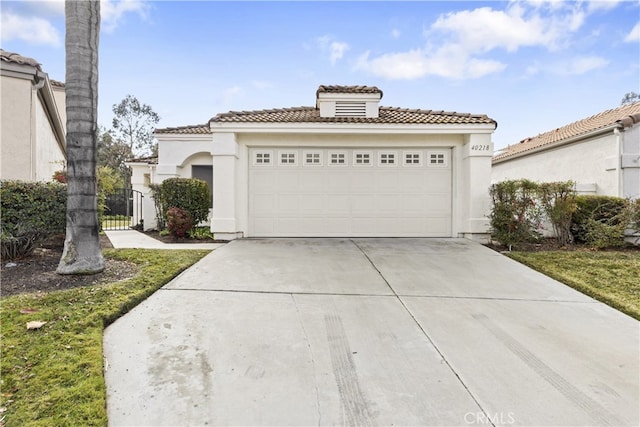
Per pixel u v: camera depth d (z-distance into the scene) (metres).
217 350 3.62
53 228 6.48
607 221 9.16
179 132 13.79
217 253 8.01
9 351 3.31
